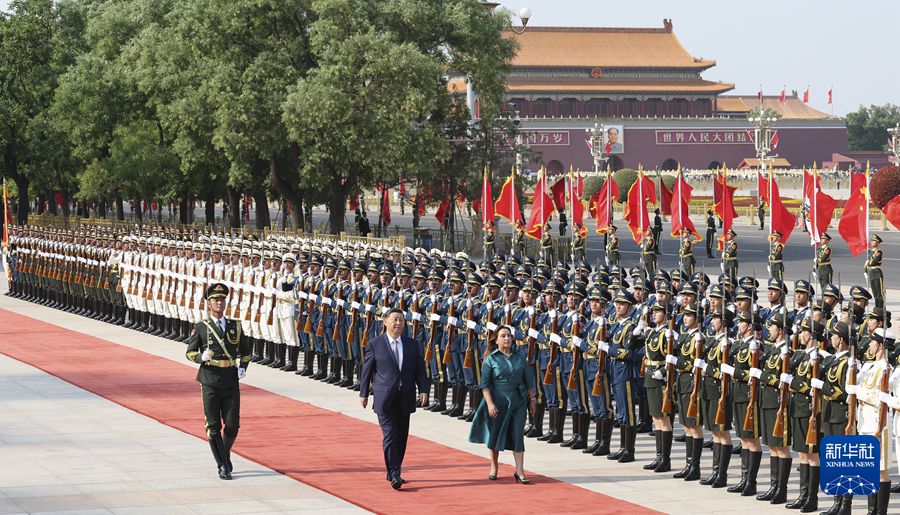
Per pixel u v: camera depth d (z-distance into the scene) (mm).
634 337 16250
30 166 69000
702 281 19781
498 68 56094
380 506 13672
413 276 21672
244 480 15133
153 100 55094
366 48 48406
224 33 51469
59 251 36781
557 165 142375
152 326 31078
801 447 13727
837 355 13516
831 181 117000
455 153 59000
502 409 14930
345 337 22703
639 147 145875
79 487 14695
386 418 14727
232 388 15484
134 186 65375
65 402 21031
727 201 28641
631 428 16422
